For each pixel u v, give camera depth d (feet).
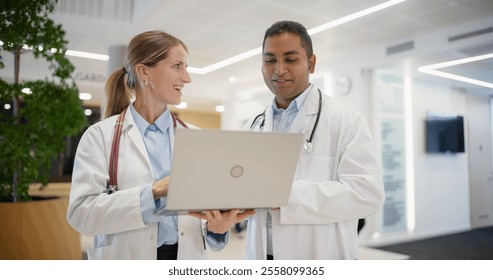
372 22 13.87
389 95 18.21
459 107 21.03
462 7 12.54
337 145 4.23
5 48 9.16
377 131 17.44
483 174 22.00
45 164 9.55
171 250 3.99
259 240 4.28
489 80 19.12
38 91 9.36
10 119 9.28
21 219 8.70
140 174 3.89
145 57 3.91
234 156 3.05
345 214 3.88
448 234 19.49
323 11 12.88
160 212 3.29
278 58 4.19
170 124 4.33
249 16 13.42
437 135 19.49
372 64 16.90
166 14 13.05
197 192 3.06
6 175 9.30
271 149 3.14
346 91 17.94
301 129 4.40
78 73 21.06
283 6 12.61
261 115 5.09
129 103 4.44
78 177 3.69
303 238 4.10
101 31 14.80
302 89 4.47
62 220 9.38
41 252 8.89
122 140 4.02
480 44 13.73
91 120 26.61
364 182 3.85
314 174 4.21
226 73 22.39
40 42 9.34
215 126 36.45
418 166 18.76
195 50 17.65
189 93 25.70
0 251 8.48
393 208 17.79
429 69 17.39
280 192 3.33
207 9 12.84
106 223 3.53
